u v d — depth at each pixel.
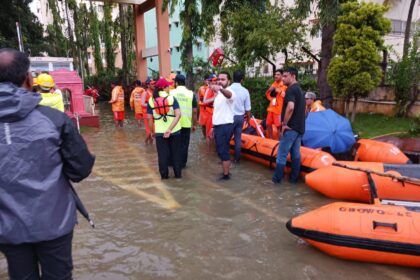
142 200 5.08
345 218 3.31
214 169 6.59
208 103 7.97
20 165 1.89
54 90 6.45
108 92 25.88
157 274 3.21
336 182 4.73
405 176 4.36
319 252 3.53
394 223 3.17
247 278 3.11
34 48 26.19
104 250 3.67
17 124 1.90
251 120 8.02
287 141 5.38
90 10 30.73
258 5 12.26
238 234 3.95
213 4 13.49
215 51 12.20
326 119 6.10
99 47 31.62
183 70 14.68
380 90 9.87
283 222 4.23
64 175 2.11
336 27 9.22
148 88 9.30
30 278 2.14
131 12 24.62
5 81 1.99
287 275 3.14
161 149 5.95
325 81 9.79
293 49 10.50
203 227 4.14
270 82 10.77
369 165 4.71
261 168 6.57
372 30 8.18
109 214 4.61
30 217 1.92
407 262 3.13
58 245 2.07
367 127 8.48
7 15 23.80
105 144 9.30
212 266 3.31
